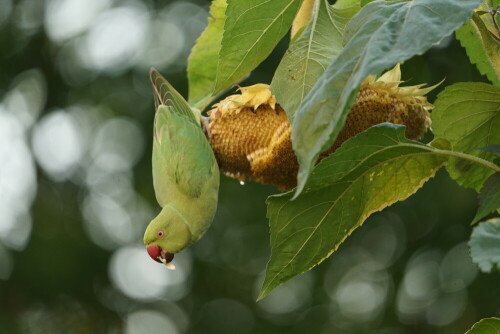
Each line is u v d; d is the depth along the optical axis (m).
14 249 16.45
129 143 15.76
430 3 2.65
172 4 15.86
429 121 3.66
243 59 3.38
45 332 16.52
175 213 4.84
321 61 3.19
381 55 2.52
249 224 15.69
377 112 3.52
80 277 16.47
